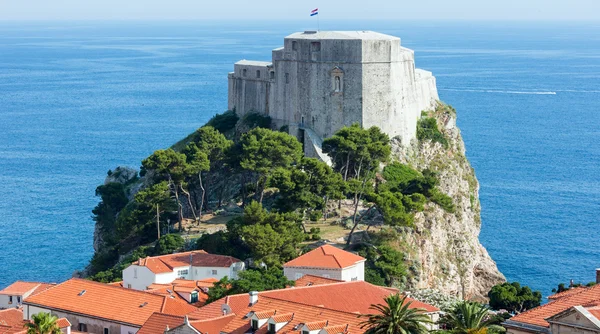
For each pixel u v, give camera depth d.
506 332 140.88
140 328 176.25
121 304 188.88
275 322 156.62
